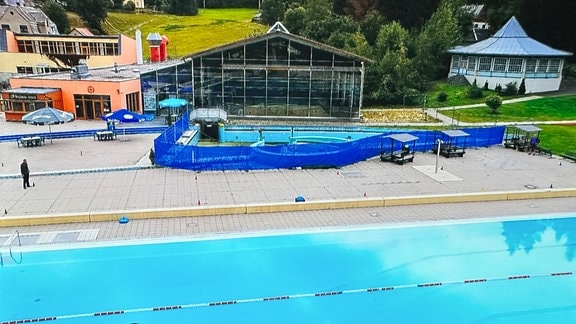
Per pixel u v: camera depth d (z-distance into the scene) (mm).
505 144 28328
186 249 13969
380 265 13445
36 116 26141
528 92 49094
